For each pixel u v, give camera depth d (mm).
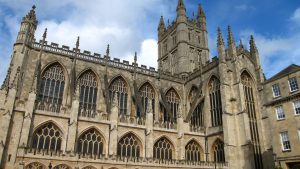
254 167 62469
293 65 54656
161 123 71250
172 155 70125
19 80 61781
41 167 50812
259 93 75438
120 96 76875
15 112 54125
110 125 62656
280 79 52406
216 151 72000
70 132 56750
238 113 69500
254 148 68875
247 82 76812
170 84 87312
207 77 80812
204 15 118125
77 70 71938
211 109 77688
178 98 87875
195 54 107312
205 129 76438
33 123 55438
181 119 71688
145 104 80625
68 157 53469
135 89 76750
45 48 69750
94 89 73500
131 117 67438
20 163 48594
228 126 68125
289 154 47250
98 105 71562
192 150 73125
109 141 60969
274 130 50781
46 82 67438
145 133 66625
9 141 51281
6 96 56219
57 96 67625
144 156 64938
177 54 105750
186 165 65125
